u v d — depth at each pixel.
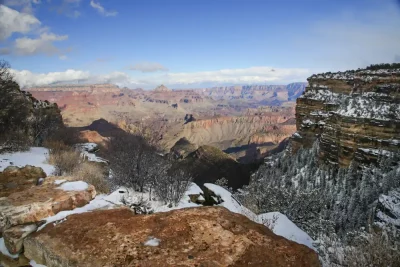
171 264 5.32
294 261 5.63
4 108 31.69
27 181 13.28
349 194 38.56
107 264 5.43
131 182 18.33
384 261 8.55
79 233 6.60
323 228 18.66
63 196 8.75
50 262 6.12
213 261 5.42
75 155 25.55
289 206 20.89
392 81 53.03
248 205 20.56
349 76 63.25
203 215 7.21
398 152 40.00
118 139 68.06
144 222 6.96
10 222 7.49
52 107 47.31
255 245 5.98
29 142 30.92
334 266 9.75
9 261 6.72
